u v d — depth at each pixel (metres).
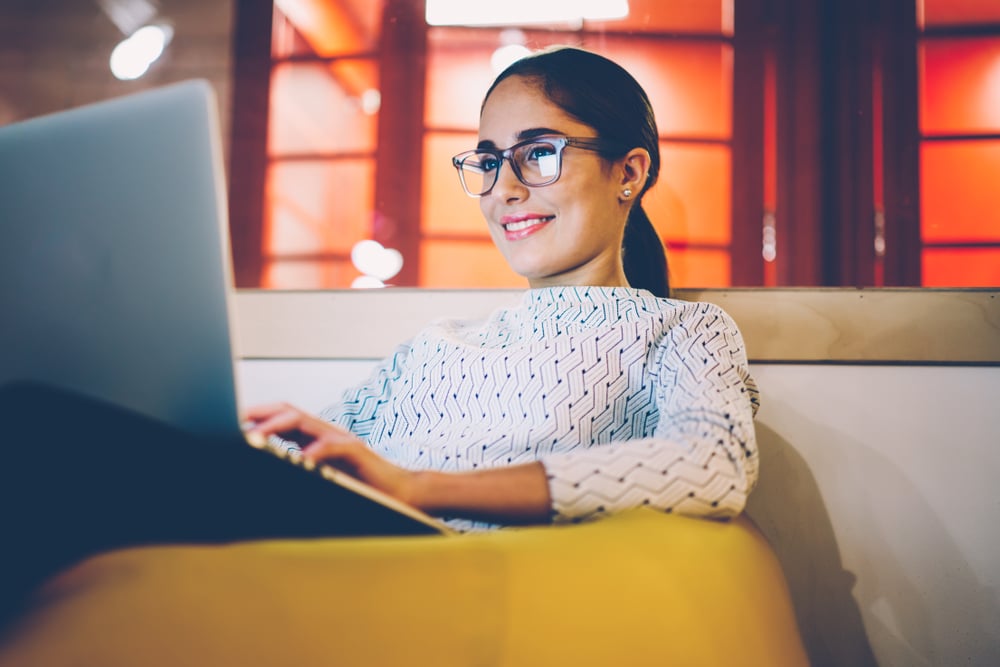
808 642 1.11
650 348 0.91
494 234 1.07
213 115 0.48
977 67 1.44
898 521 1.14
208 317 0.47
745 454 0.74
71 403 0.51
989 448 1.14
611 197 1.03
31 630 0.41
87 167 0.50
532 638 0.44
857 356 1.18
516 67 1.06
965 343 1.17
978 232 1.42
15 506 0.52
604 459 0.67
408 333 1.31
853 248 1.45
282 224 1.67
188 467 0.50
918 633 1.10
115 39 1.74
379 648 0.41
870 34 1.46
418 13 1.63
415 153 1.63
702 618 0.50
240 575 0.43
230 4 1.70
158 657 0.39
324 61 1.67
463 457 0.89
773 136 1.49
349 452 0.64
